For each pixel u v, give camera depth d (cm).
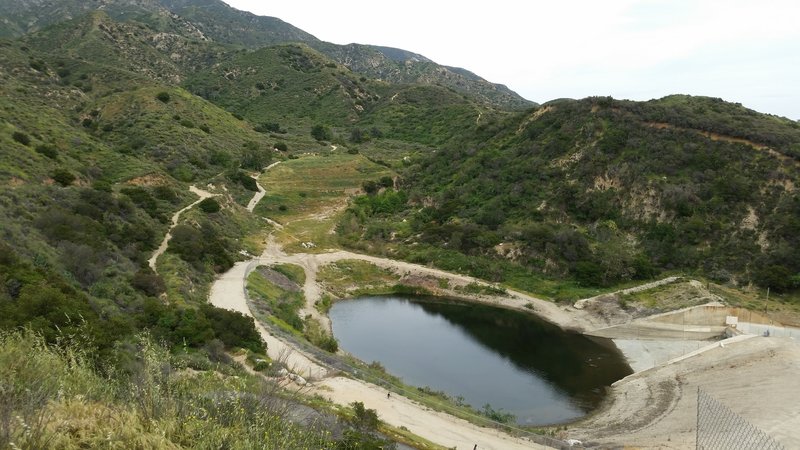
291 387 2839
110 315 2933
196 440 969
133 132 9412
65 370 1089
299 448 1112
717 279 6003
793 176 6525
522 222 7700
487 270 6975
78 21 17850
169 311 3369
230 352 3319
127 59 16925
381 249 7806
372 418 2197
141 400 1037
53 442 794
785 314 5194
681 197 6844
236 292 4925
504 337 5391
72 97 10375
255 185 9438
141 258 4706
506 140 9831
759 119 8019
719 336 5119
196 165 8994
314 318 5403
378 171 11119
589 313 5909
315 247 7638
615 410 3734
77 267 3581
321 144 13238
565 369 4581
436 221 8375
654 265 6462
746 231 6328
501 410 3675
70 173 5544
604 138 8144
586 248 6819
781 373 3656
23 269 2650
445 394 3762
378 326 5541
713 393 3666
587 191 7656
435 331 5472
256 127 13550
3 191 4278
